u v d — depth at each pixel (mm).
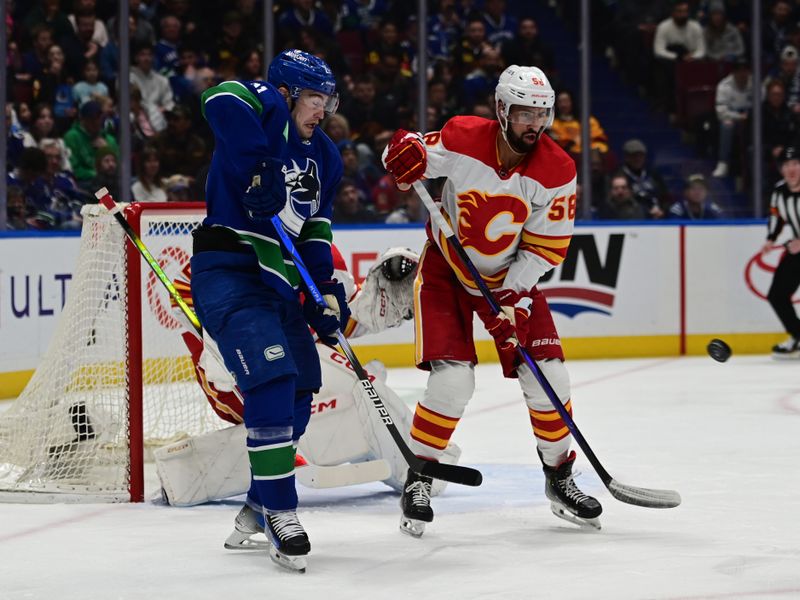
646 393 21953
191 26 27547
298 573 9430
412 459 9914
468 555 10023
